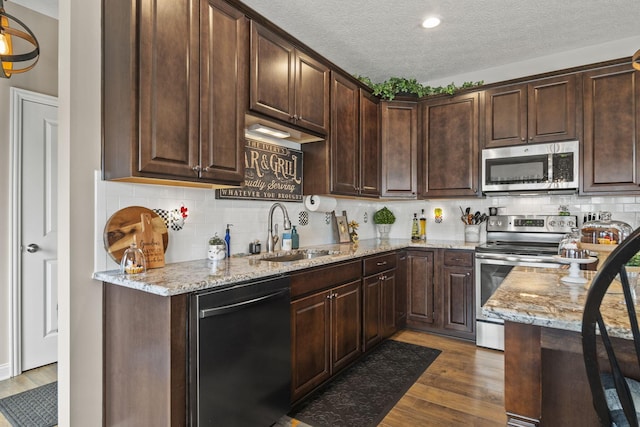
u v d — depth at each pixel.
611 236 1.58
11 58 1.78
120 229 1.84
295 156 2.96
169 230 2.11
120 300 1.69
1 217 2.49
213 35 1.96
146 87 1.66
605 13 2.58
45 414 2.08
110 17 1.73
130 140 1.63
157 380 1.50
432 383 2.39
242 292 1.70
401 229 4.13
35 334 2.65
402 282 3.44
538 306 1.11
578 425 1.20
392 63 3.45
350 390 2.30
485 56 3.30
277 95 2.38
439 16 2.63
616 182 2.83
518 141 3.19
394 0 2.44
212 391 1.55
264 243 2.71
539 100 3.11
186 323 1.50
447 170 3.50
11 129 2.52
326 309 2.33
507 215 3.46
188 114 1.83
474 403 2.14
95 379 1.77
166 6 1.74
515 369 1.14
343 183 3.05
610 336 0.92
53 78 2.74
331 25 2.75
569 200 3.26
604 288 0.81
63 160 1.72
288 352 1.96
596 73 2.90
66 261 1.70
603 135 2.87
